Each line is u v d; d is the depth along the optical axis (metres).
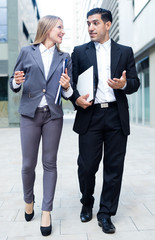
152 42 10.79
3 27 13.65
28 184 2.19
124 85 2.05
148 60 12.47
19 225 2.21
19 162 4.97
